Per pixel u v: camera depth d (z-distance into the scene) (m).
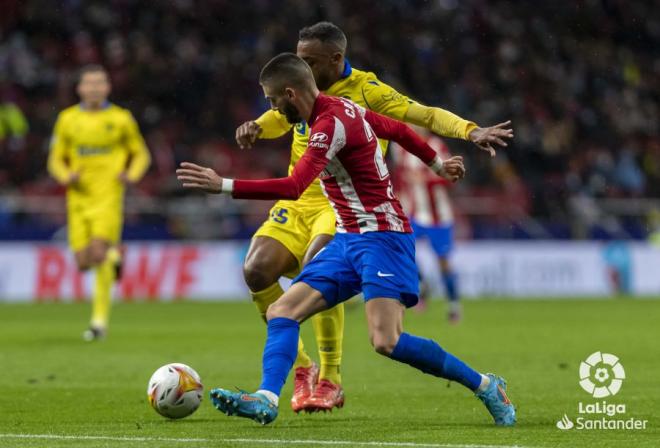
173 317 61.59
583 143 102.88
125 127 47.09
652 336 48.00
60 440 20.27
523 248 84.69
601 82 110.81
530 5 114.88
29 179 85.94
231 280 80.75
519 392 28.91
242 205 81.38
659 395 27.97
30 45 98.44
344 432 21.20
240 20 104.56
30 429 22.03
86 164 46.62
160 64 98.94
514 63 109.06
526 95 106.38
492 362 37.28
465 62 107.88
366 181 21.61
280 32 104.00
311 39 24.91
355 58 103.75
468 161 93.06
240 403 20.34
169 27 102.88
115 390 29.67
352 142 21.34
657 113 109.62
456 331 51.34
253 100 99.06
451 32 109.88
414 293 21.69
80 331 52.03
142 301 77.50
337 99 21.69
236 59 101.06
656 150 103.00
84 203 46.84
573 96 108.31
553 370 34.72
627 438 20.53
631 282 86.25
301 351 24.83
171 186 83.75
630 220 87.50
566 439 20.28
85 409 25.58
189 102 97.44
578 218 86.75
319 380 25.12
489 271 84.00
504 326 54.34
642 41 117.00
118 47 99.38
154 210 80.00
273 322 21.58
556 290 84.94
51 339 47.34
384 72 104.19
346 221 21.86
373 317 21.20
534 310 67.12
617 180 97.19
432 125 24.39
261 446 19.27
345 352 41.53
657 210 87.25
